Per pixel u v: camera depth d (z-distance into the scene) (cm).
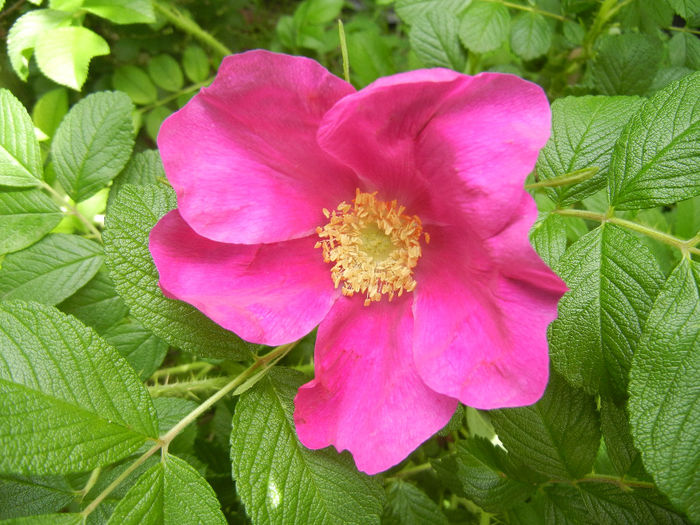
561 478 14
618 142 13
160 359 16
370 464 12
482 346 11
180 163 12
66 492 13
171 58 22
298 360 20
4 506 13
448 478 17
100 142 16
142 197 13
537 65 22
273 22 30
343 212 13
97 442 11
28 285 15
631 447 13
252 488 12
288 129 12
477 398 11
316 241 14
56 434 11
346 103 10
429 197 13
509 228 10
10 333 11
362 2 33
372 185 13
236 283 13
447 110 11
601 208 19
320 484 12
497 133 10
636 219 19
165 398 15
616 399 12
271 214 13
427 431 12
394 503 17
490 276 11
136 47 23
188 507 12
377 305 13
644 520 13
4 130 15
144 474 12
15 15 21
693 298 11
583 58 21
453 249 12
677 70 19
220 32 27
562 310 12
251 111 12
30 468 10
